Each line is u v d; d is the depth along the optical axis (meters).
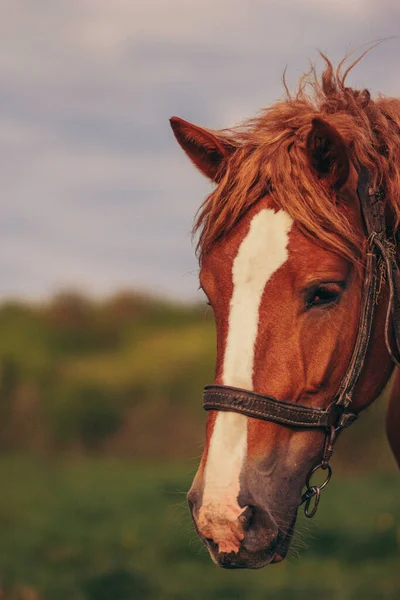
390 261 3.38
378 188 3.43
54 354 21.39
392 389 4.30
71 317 23.25
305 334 3.17
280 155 3.34
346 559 8.27
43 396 18.91
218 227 3.34
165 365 19.58
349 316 3.26
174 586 7.36
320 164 3.32
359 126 3.53
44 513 10.64
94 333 22.64
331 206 3.25
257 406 3.09
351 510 10.37
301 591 7.24
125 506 11.02
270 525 3.06
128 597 7.00
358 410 3.49
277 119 3.63
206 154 3.78
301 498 3.28
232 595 7.14
